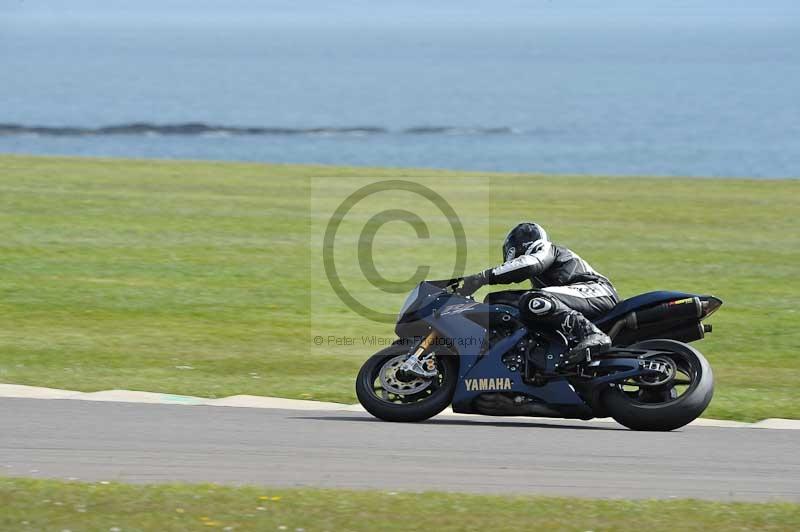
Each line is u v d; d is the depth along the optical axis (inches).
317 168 4320.9
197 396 1430.9
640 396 1253.7
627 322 1259.8
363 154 7628.0
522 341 1252.5
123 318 1996.8
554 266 1295.5
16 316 1990.7
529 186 3929.6
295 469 1045.2
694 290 2351.1
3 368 1568.7
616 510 888.3
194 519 845.8
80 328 1903.3
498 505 898.1
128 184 3745.1
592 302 1266.0
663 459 1106.1
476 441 1182.9
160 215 3166.8
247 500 901.2
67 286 2266.2
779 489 995.3
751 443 1185.4
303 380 1560.0
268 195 3595.0
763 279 2476.6
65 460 1061.8
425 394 1306.6
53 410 1293.1
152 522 836.6
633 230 3083.2
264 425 1246.9
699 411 1214.9
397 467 1059.3
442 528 830.5
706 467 1075.9
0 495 897.5
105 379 1507.1
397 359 1300.4
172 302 2146.9
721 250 2817.4
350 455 1107.3
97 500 890.1
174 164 4360.2
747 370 1686.8
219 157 7165.4
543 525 839.7
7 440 1139.3
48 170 4037.9
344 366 1681.8
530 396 1246.9
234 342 1825.8
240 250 2711.6
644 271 2551.7
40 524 825.5
